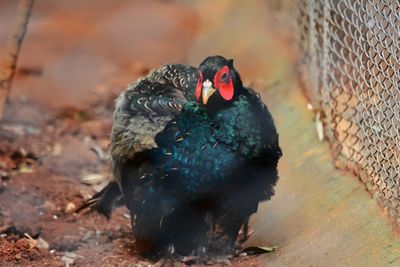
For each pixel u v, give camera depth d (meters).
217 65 8.95
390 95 9.00
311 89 12.55
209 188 9.06
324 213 9.90
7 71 13.78
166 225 9.47
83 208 11.22
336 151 10.89
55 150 13.59
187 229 9.67
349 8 10.19
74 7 24.06
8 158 12.87
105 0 24.86
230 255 9.86
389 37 9.04
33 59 18.77
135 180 9.45
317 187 10.50
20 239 10.38
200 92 9.02
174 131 9.09
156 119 9.57
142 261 9.83
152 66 18.52
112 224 11.02
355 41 10.18
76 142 13.99
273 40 16.12
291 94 13.51
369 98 9.62
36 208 11.30
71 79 17.53
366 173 9.90
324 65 11.33
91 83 17.34
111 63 18.91
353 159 10.38
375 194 9.60
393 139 9.07
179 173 9.03
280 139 12.23
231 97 8.95
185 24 21.42
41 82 17.14
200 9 22.08
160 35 20.84
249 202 9.35
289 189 10.80
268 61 15.44
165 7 23.31
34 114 15.23
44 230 10.71
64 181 12.38
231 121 8.91
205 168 8.95
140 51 19.72
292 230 9.97
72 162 13.20
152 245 9.66
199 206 9.27
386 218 9.22
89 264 9.84
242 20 18.27
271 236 10.09
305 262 9.23
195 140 8.95
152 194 9.22
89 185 12.35
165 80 10.38
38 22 22.39
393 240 8.85
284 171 11.31
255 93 9.55
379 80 9.30
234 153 8.95
